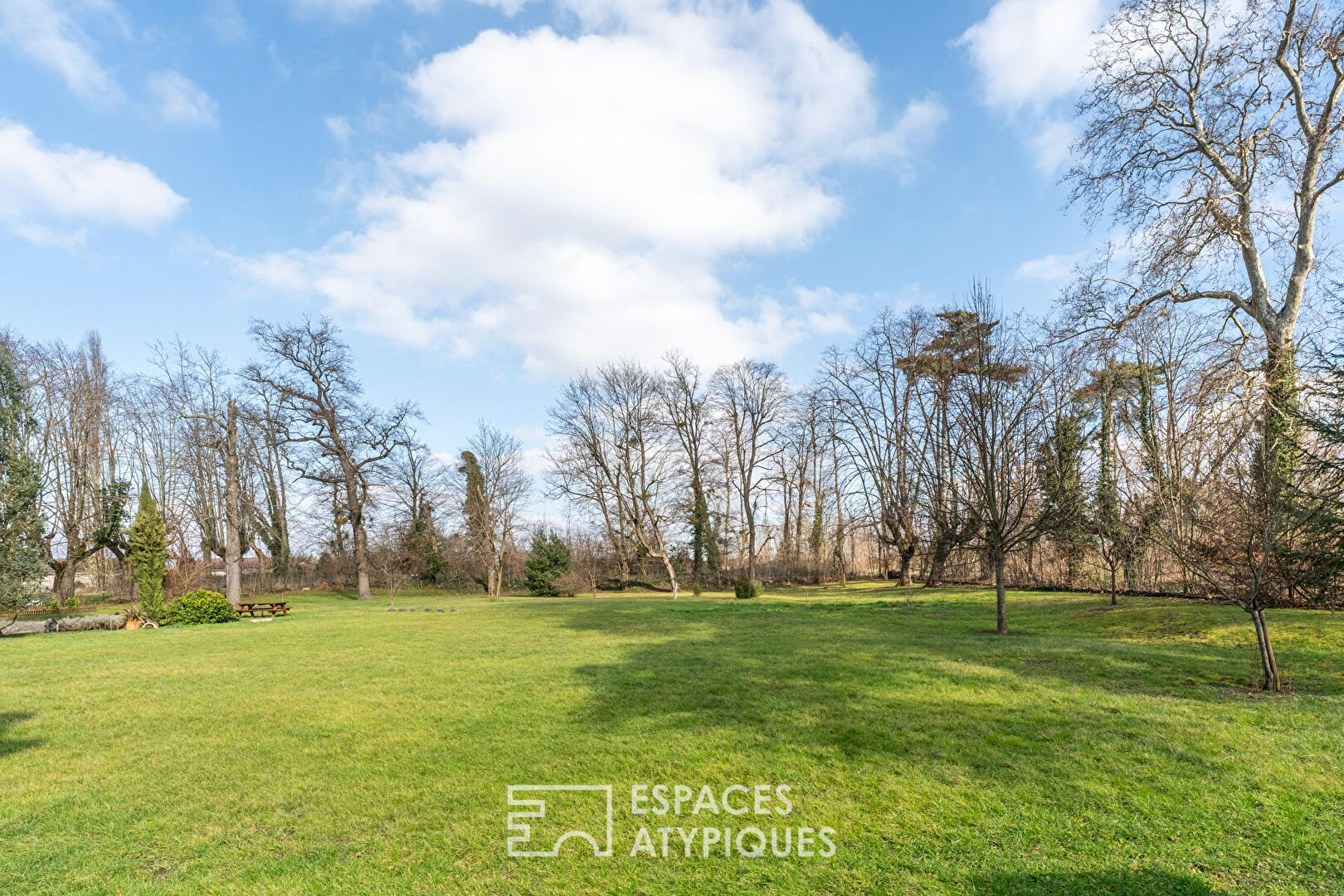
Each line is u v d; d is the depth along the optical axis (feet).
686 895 14.92
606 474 139.33
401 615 84.79
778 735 25.08
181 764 24.27
